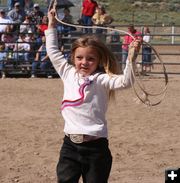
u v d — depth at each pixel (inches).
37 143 709.3
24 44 1433.3
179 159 647.1
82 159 371.2
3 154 654.5
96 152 368.8
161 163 628.7
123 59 1465.3
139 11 4286.4
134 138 745.0
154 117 904.3
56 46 393.4
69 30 1438.2
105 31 1475.1
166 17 4143.7
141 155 660.7
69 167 374.9
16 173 585.6
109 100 386.3
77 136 368.8
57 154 660.7
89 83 371.2
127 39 1443.2
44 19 1421.0
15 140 722.8
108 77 369.7
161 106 1018.7
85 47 374.0
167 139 743.7
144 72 1435.8
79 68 378.3
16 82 1332.4
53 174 584.1
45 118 882.8
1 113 921.5
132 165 620.1
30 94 1141.1
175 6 4554.6
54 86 1272.1
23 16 1489.9
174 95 1158.3
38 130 786.8
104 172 371.6
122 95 1126.4
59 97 1109.1
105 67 375.9
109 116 904.9
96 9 1494.8
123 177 576.1
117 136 754.8
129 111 955.3
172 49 2447.1
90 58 375.6
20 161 629.9
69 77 381.4
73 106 372.5
